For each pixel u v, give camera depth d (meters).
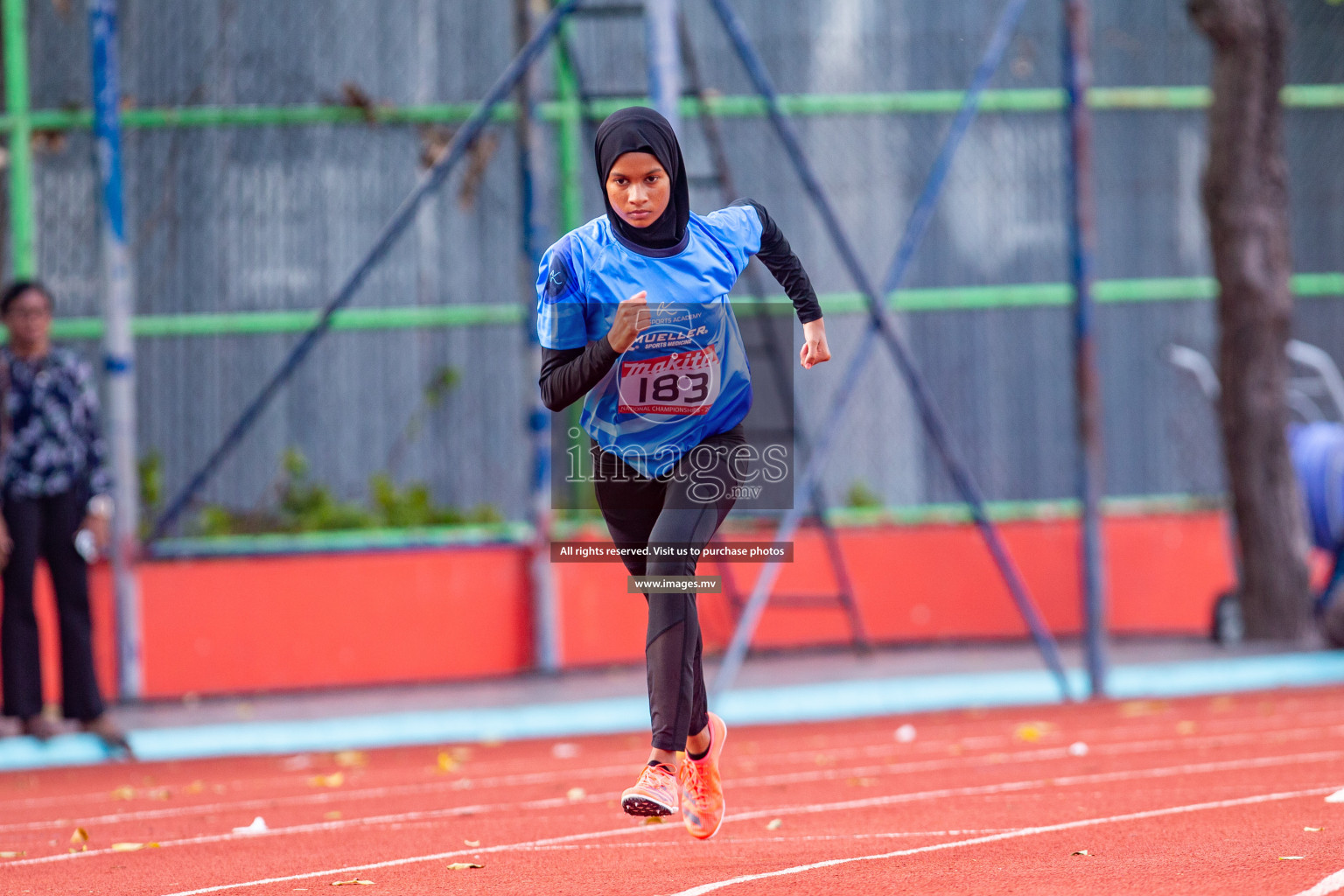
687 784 15.47
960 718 35.22
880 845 16.08
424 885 14.27
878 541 48.12
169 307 45.44
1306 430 48.59
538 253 43.50
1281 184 46.31
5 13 44.53
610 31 47.12
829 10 49.56
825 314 49.16
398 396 46.69
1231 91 45.69
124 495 38.88
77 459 32.66
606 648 45.16
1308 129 53.06
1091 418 38.22
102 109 37.19
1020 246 50.50
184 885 14.96
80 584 32.84
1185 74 51.97
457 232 46.91
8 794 27.19
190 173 45.56
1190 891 12.34
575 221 46.00
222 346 45.69
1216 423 51.12
